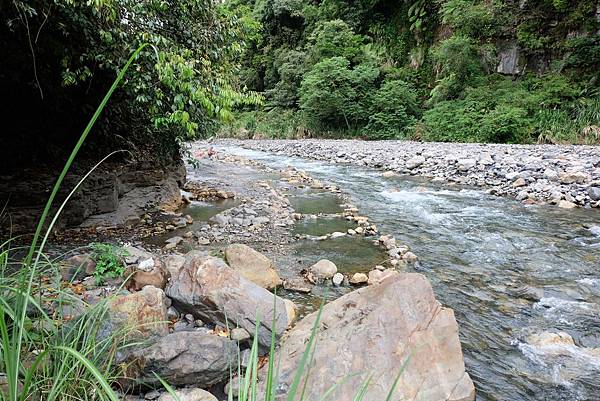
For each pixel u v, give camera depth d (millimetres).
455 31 16906
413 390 1940
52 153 4898
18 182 4262
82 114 5121
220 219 5438
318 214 6090
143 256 3137
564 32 14695
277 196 7219
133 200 5551
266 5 24688
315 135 20438
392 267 4004
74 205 4570
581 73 14078
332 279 3605
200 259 2754
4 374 1252
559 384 2273
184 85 3045
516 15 15578
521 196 6875
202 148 15625
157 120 3424
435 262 4160
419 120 17531
